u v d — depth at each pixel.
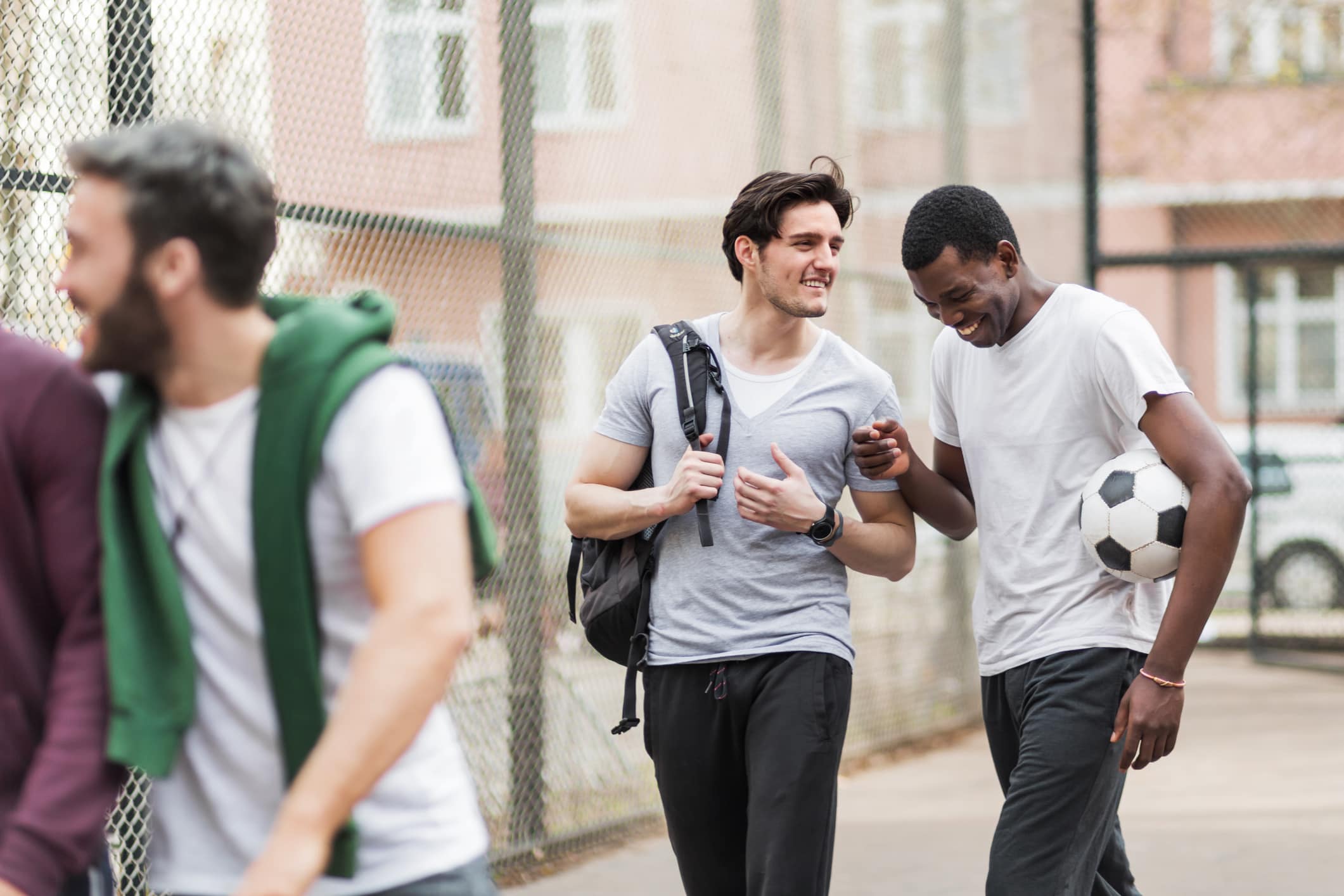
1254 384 10.93
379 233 4.82
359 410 1.86
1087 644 3.29
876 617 7.72
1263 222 18.25
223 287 1.87
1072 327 3.35
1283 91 14.44
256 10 4.36
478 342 5.26
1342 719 8.80
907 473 3.64
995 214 3.34
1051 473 3.39
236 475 1.88
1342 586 12.22
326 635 1.91
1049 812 3.20
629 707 3.47
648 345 3.65
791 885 3.25
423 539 1.84
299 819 1.75
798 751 3.30
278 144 4.46
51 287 3.77
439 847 1.97
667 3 6.33
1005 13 9.09
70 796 1.85
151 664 1.87
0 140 3.67
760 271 3.48
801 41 7.25
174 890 1.96
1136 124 14.75
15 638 1.96
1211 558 3.09
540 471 5.52
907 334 7.96
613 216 5.99
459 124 5.20
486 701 5.25
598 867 5.45
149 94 3.97
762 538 3.43
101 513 1.89
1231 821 6.30
